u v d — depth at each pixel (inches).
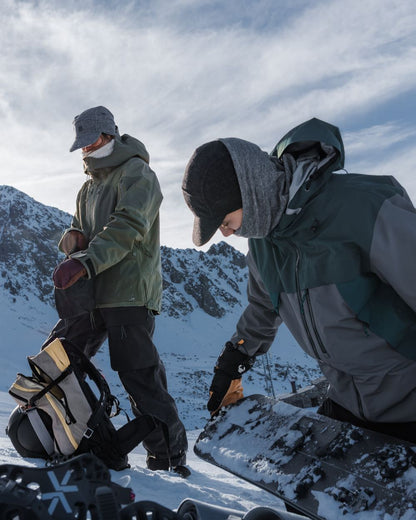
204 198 57.6
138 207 125.7
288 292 63.2
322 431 63.1
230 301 7864.2
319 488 55.4
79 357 118.3
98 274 129.3
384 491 50.9
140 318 129.6
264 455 64.4
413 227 53.8
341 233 56.1
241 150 57.2
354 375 61.5
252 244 69.9
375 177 61.3
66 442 111.4
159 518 35.6
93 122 129.7
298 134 58.4
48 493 36.1
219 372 78.9
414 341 58.0
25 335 5226.4
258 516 41.3
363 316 57.6
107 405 119.0
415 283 54.1
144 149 137.6
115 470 115.6
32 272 6929.1
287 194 57.9
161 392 131.8
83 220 141.2
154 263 134.3
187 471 135.0
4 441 165.6
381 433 59.9
